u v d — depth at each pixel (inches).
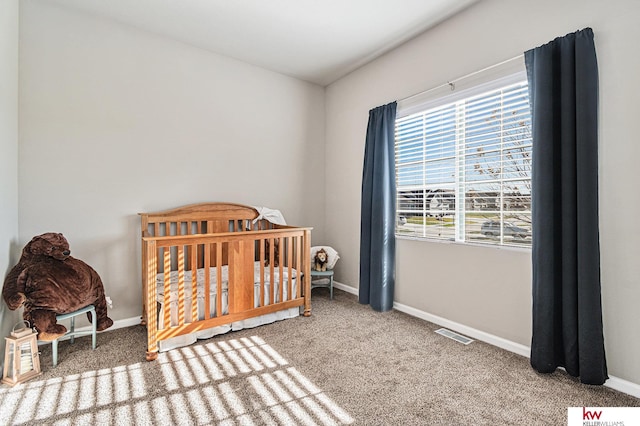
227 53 127.9
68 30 97.4
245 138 136.3
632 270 68.1
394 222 123.0
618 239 69.8
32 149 92.3
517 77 86.7
